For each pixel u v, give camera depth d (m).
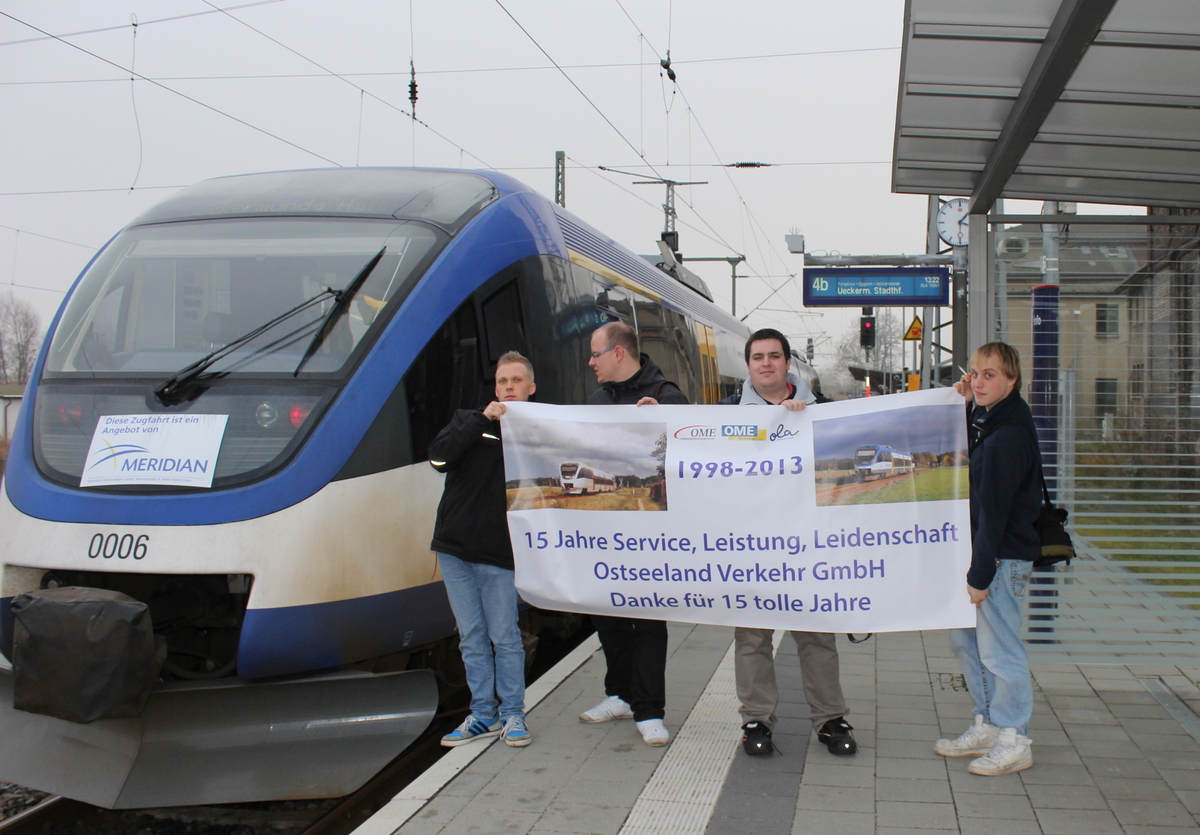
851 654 6.24
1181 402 5.91
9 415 15.34
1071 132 5.46
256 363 5.11
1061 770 4.23
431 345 5.35
